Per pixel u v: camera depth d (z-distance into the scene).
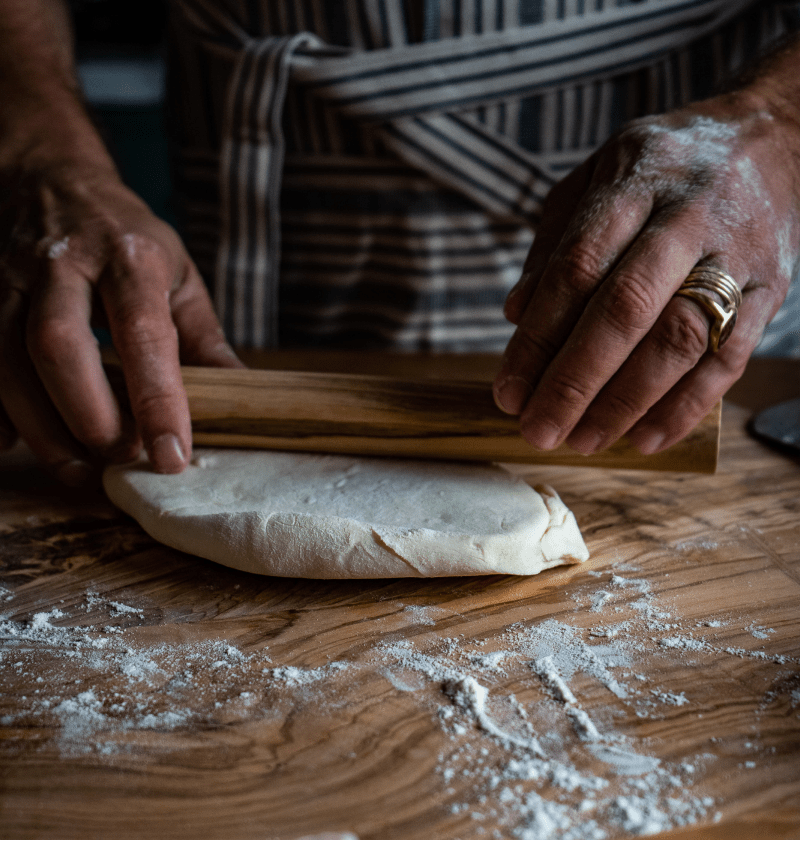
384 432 0.94
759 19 1.42
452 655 0.71
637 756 0.59
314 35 1.40
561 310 0.79
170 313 1.01
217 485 0.91
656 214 0.81
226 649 0.72
